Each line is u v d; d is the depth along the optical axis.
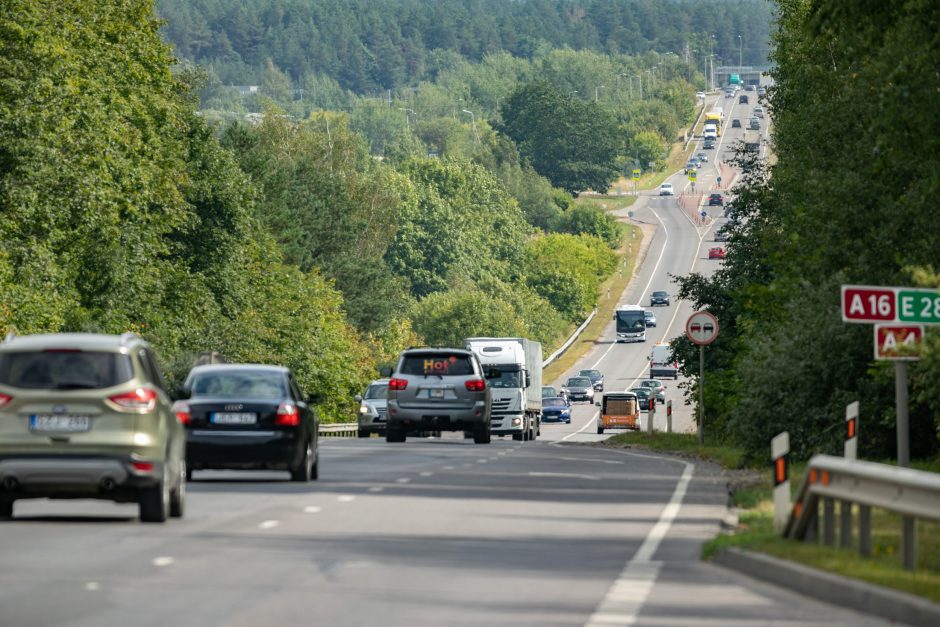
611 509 55.84
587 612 30.92
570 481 71.00
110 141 160.25
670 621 29.94
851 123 97.00
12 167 147.50
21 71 145.75
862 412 81.00
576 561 39.78
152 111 179.88
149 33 181.50
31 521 49.31
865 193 83.69
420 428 110.94
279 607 31.05
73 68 153.50
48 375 47.34
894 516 48.53
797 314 83.56
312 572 36.69
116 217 165.25
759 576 36.75
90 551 40.66
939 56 69.56
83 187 152.50
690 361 144.50
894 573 33.66
